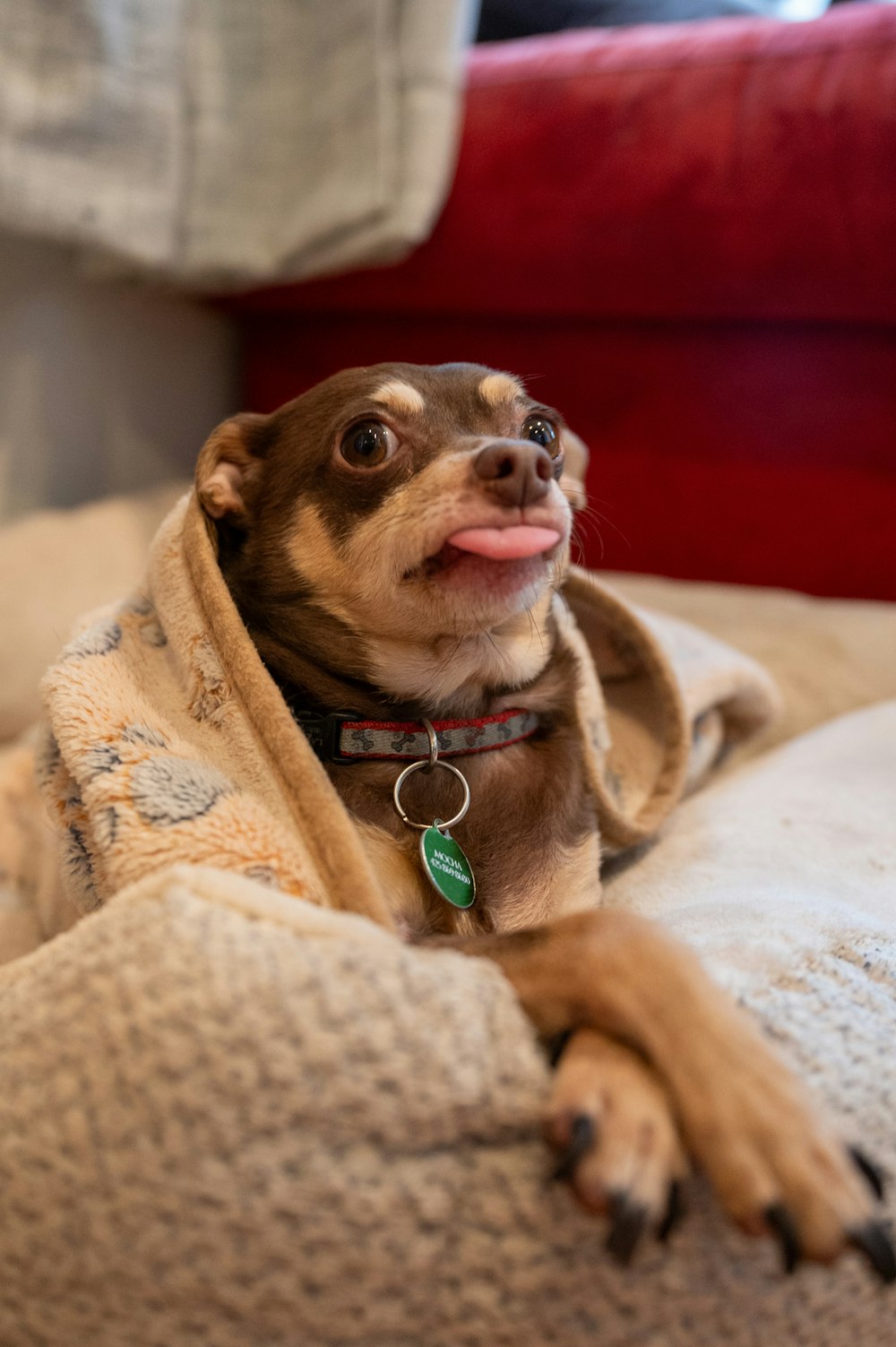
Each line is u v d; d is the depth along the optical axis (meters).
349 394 1.40
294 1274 0.78
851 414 2.56
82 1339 0.85
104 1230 0.80
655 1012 0.82
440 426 1.35
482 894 1.28
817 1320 0.84
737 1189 0.74
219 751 1.18
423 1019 0.80
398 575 1.26
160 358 3.31
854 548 2.63
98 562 2.60
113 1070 0.81
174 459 3.43
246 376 3.47
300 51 2.74
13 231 2.58
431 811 1.29
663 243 2.50
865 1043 0.95
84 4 2.42
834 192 2.29
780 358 2.61
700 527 2.79
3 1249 0.85
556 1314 0.80
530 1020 0.89
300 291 3.04
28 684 2.39
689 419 2.74
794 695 2.28
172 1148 0.77
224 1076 0.77
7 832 1.78
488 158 2.64
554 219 2.59
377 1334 0.80
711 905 1.27
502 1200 0.79
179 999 0.80
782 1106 0.77
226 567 1.46
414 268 2.82
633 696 1.76
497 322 2.92
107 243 2.59
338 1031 0.78
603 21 3.11
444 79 2.62
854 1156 0.81
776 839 1.54
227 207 2.79
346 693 1.37
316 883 1.06
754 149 2.36
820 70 2.32
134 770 1.10
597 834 1.42
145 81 2.58
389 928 1.03
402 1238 0.78
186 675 1.23
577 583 1.62
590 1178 0.75
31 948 1.58
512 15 3.15
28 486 3.06
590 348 2.81
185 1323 0.81
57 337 3.04
